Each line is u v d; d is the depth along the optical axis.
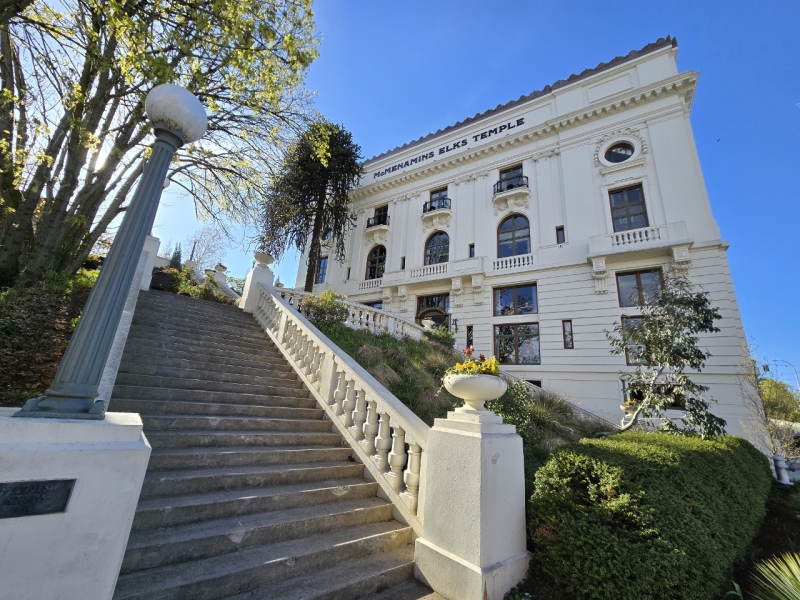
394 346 10.29
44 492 1.55
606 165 15.58
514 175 18.52
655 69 15.53
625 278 14.17
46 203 7.52
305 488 3.65
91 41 5.76
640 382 7.66
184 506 2.84
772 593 2.96
